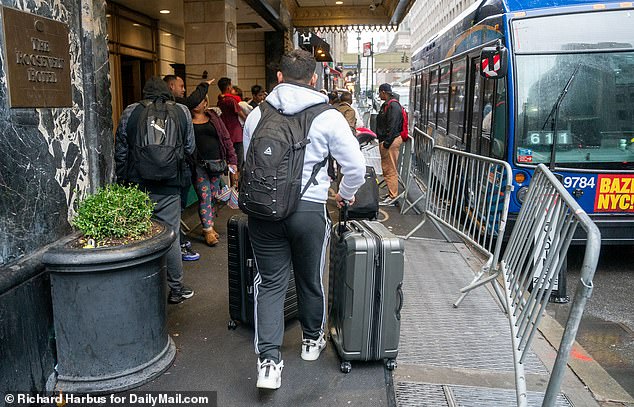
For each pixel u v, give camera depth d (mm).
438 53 10508
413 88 14836
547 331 4289
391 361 3543
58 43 3322
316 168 3107
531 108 5902
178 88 5766
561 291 5078
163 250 3404
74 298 3150
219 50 9391
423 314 4527
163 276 3533
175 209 4383
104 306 3180
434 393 3309
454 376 3520
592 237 2252
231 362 3635
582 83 5883
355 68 59781
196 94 5766
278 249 3230
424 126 12078
